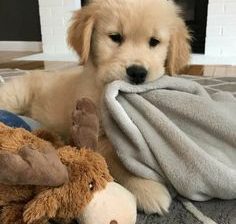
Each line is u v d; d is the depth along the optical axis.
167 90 0.23
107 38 0.26
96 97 0.25
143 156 0.21
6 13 1.07
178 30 0.28
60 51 0.98
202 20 0.88
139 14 0.25
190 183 0.20
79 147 0.19
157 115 0.21
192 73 0.65
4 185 0.17
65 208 0.17
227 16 0.85
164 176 0.21
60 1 0.93
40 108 0.31
